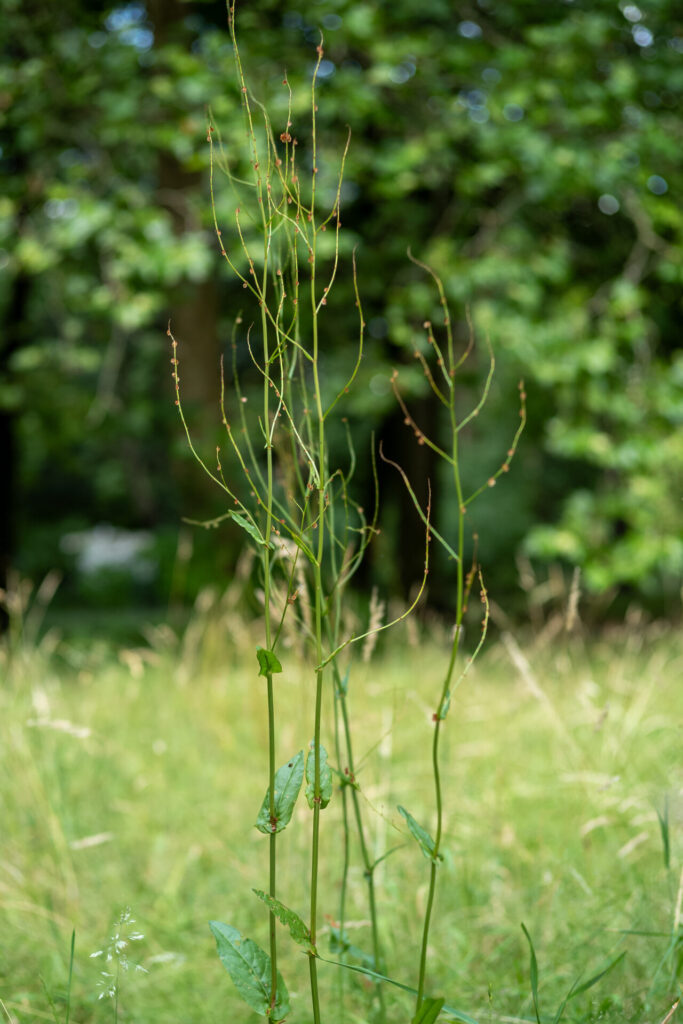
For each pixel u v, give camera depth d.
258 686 3.49
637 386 7.73
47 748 3.11
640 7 7.86
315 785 1.33
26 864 2.47
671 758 2.86
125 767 3.45
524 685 3.37
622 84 7.47
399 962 2.05
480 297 8.22
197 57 7.32
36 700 3.09
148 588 19.98
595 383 7.54
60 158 8.54
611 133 7.80
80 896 2.44
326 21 7.46
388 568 10.02
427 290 7.40
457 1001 1.84
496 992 1.83
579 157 7.24
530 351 7.25
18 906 2.19
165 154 8.67
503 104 7.27
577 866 2.40
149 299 7.27
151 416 12.80
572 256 8.84
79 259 8.15
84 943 2.13
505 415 16.02
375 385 8.34
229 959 1.32
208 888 2.51
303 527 1.39
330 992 1.96
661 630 4.85
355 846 2.56
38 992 1.94
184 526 9.72
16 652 3.50
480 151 7.57
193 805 3.07
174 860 2.70
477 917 2.19
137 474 26.23
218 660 3.88
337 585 1.69
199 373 9.65
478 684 4.04
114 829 2.87
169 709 3.98
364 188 8.33
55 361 9.66
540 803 2.87
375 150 7.59
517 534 17.73
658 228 8.23
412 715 3.49
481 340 7.70
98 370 13.74
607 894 2.19
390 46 7.30
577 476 18.33
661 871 2.28
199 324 9.62
